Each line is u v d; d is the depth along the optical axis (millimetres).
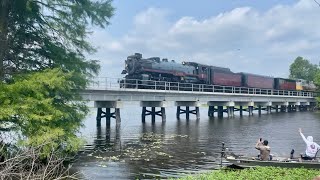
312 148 16031
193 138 28609
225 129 36688
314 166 14891
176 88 48312
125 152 21062
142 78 42562
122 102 36875
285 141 27578
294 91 82438
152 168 16578
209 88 52906
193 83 51281
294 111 83375
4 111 13750
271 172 13859
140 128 37188
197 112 50750
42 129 14508
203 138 28641
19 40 17047
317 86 89938
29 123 14414
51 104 15766
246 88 63219
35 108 14719
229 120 51406
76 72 17188
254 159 15812
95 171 15648
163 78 46125
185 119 54031
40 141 13516
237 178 12734
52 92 16359
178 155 20266
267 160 15555
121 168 16422
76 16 17172
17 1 16031
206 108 120750
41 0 16844
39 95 14836
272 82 77688
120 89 36000
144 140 26938
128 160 18469
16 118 14875
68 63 17281
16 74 15648
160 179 14125
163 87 46125
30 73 15875
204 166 17156
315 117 59312
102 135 30234
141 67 43000
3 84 14539
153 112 45000
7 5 15773
